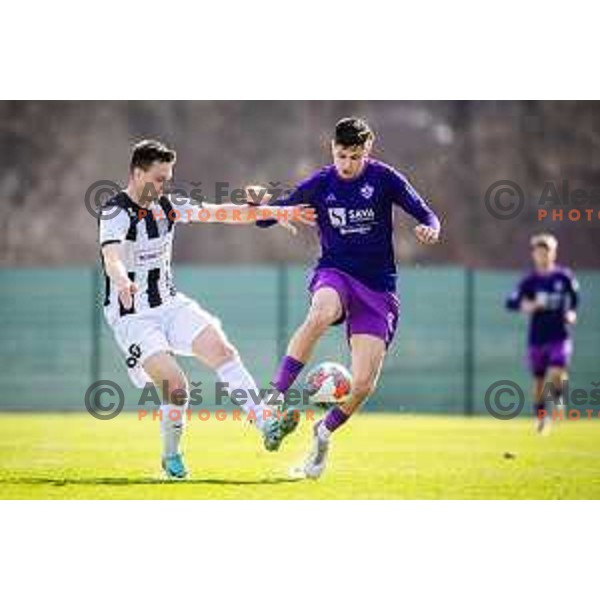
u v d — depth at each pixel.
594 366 86.06
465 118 116.56
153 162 36.66
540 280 68.38
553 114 115.75
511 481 39.38
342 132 36.59
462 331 84.81
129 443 51.97
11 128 113.06
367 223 37.06
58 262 112.69
